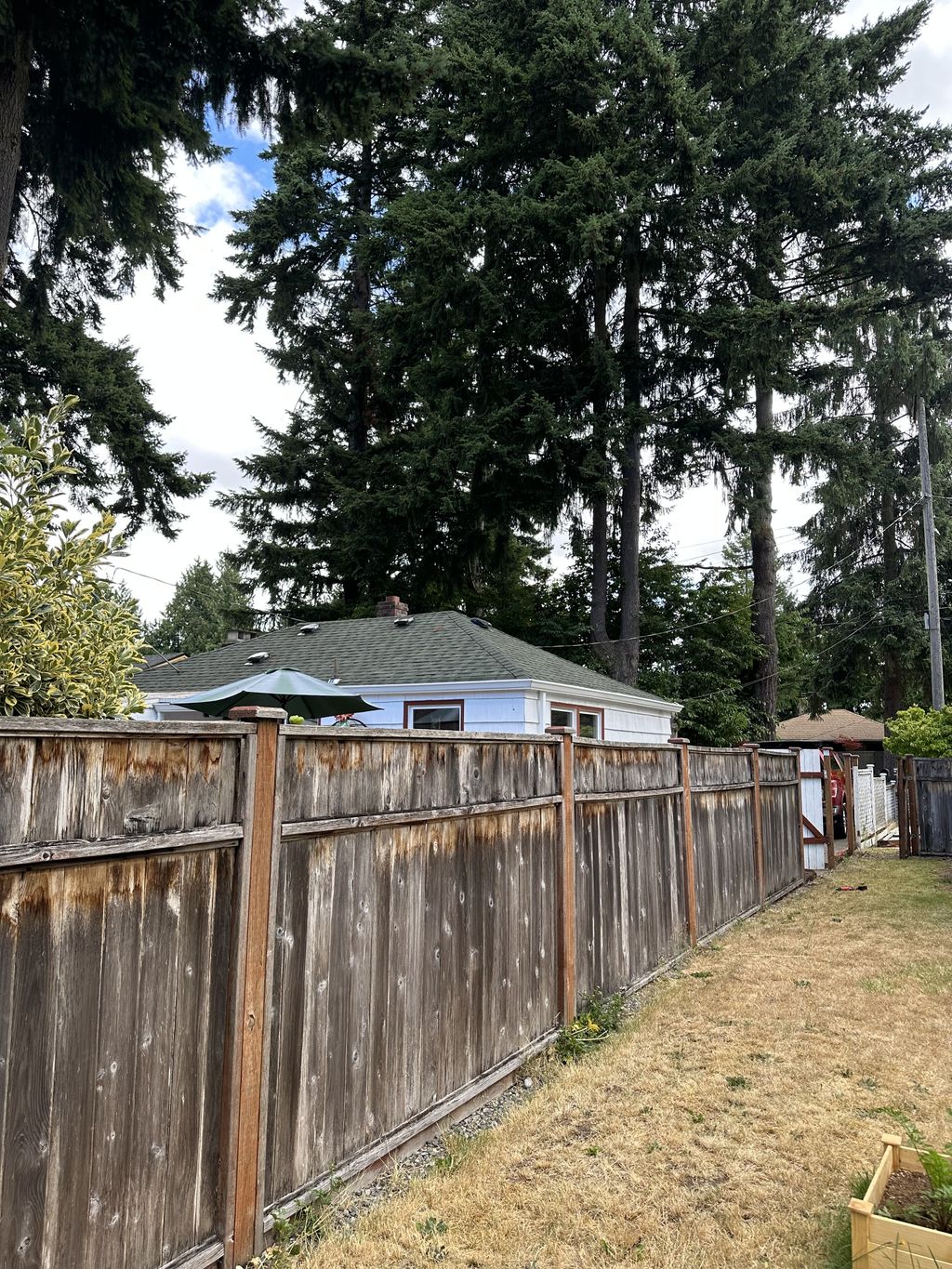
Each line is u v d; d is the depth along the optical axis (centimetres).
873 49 2177
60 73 1273
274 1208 294
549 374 2058
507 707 1159
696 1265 296
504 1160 370
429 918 393
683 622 2469
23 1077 213
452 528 2227
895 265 2153
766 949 749
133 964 245
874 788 1772
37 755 220
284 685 700
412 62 1238
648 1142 388
